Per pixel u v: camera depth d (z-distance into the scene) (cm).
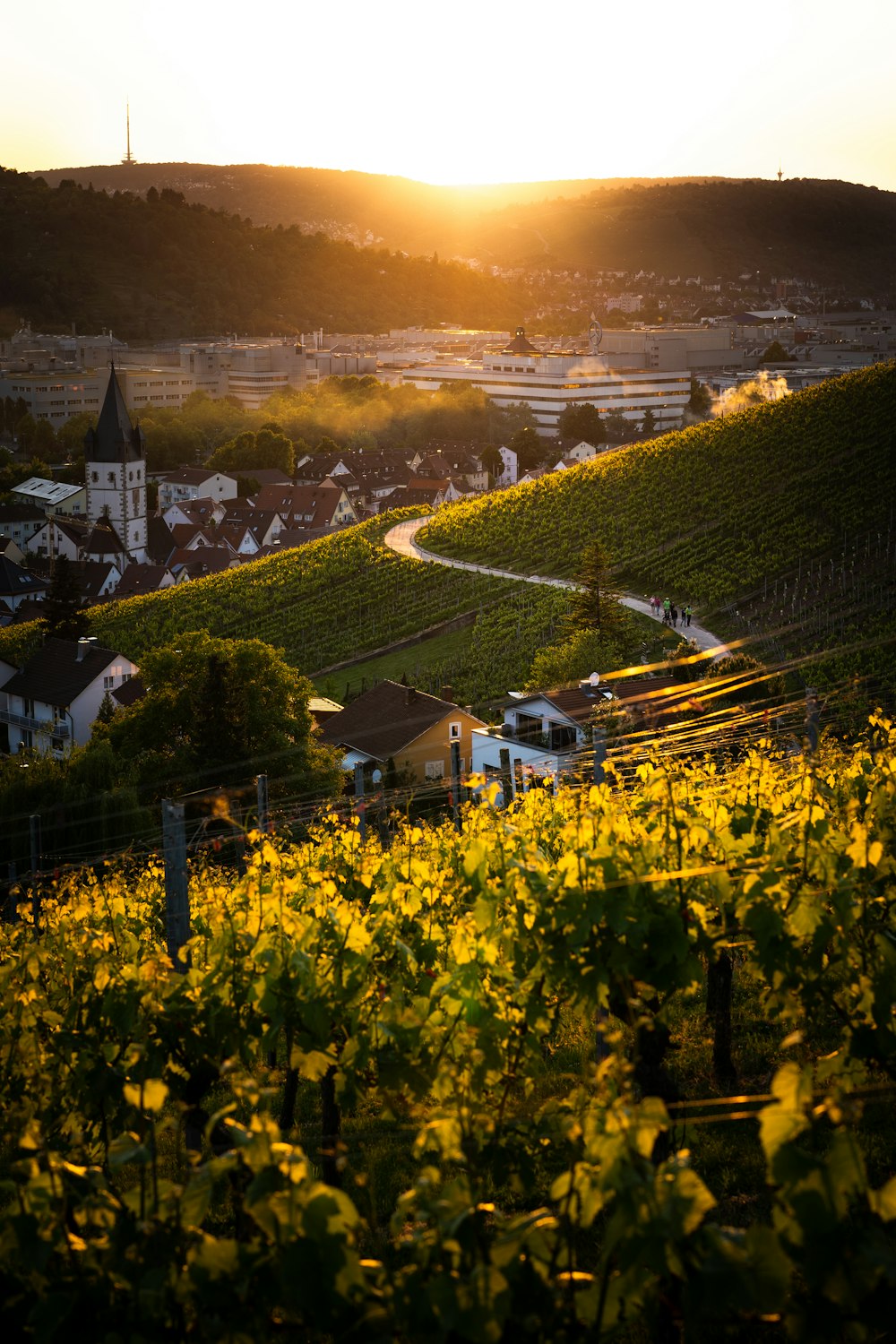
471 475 15788
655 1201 563
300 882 1301
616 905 947
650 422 19325
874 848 954
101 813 3666
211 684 4103
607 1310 586
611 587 7150
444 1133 711
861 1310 557
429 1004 1002
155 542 12688
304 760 4141
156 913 1958
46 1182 680
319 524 13350
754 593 6988
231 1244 614
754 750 1786
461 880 1276
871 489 8375
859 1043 922
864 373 10588
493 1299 568
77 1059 1077
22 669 6391
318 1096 1588
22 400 19775
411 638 7325
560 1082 1325
